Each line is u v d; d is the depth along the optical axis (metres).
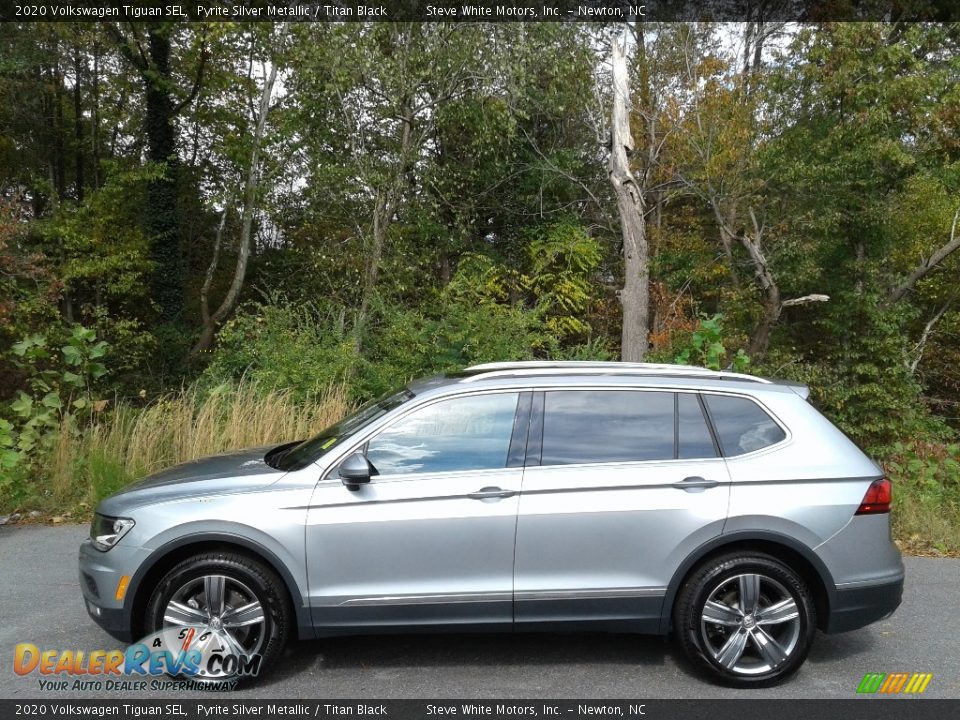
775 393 4.54
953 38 16.23
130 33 19.70
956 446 9.51
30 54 18.64
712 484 4.26
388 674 4.38
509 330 15.11
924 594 5.98
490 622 4.20
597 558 4.21
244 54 20.34
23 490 8.06
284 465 4.57
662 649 4.79
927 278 18.77
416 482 4.22
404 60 17.61
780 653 4.23
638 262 16.97
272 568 4.20
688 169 19.83
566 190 22.53
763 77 17.53
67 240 19.45
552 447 4.32
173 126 21.62
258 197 21.50
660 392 4.48
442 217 21.30
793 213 16.38
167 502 4.21
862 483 4.35
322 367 12.76
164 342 19.97
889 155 15.01
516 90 17.83
